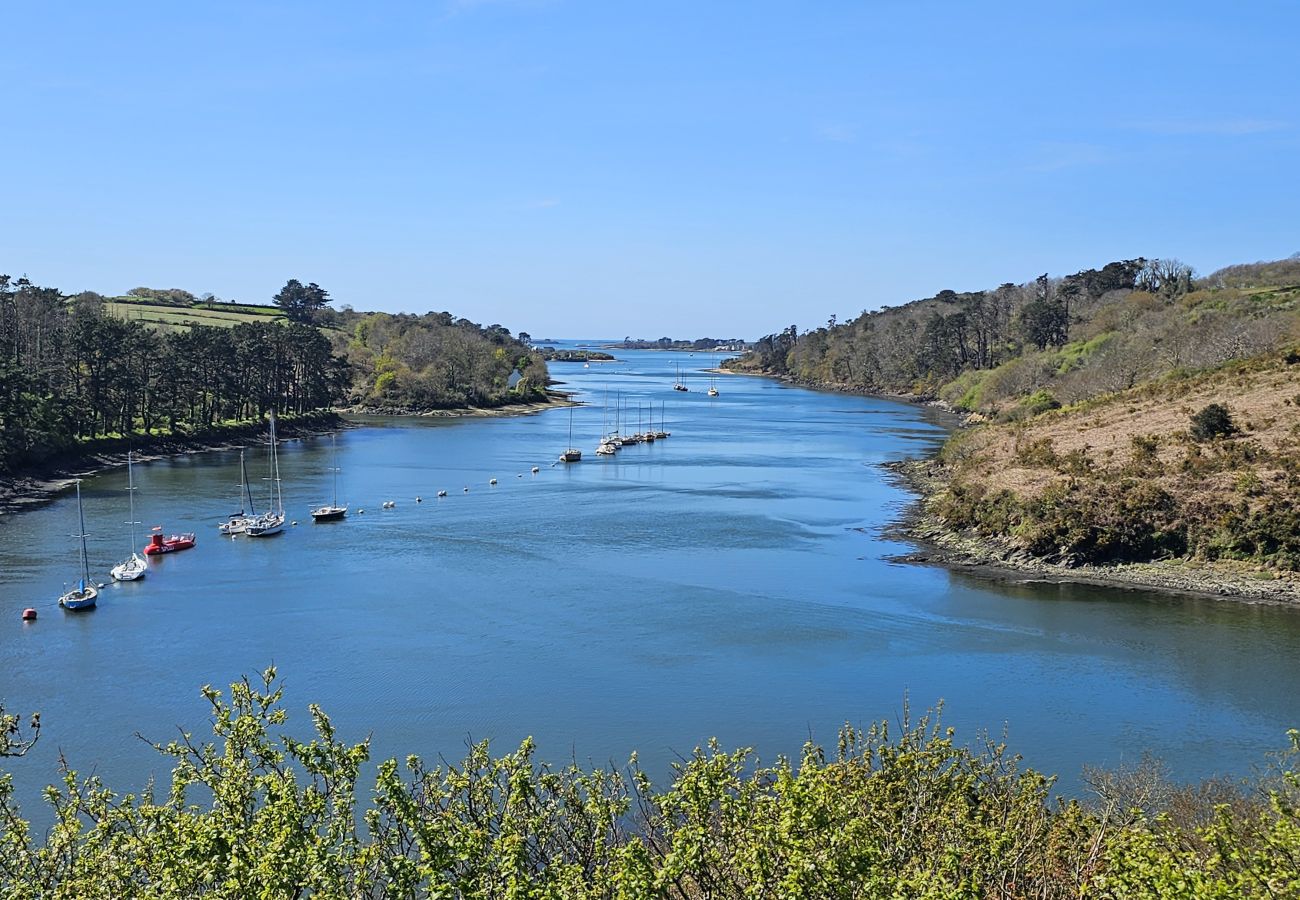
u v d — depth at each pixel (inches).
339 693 1748.3
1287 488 2546.8
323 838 578.9
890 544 2928.2
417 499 3769.7
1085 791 1326.3
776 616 2196.1
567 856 658.2
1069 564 2576.3
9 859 634.2
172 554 2824.8
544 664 1893.5
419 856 638.5
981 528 2893.7
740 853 580.4
